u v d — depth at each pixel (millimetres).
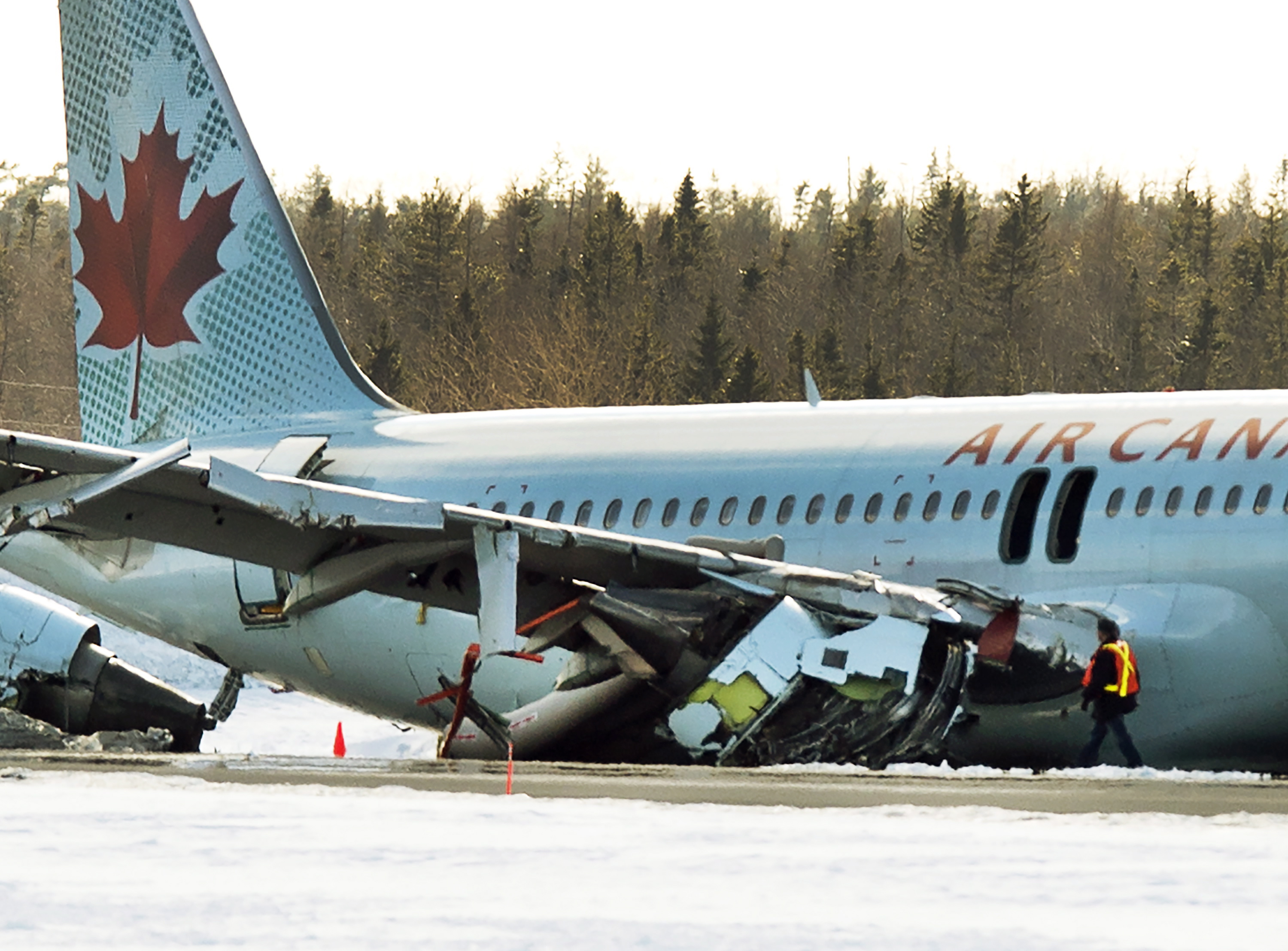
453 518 70938
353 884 28344
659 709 76375
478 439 92312
